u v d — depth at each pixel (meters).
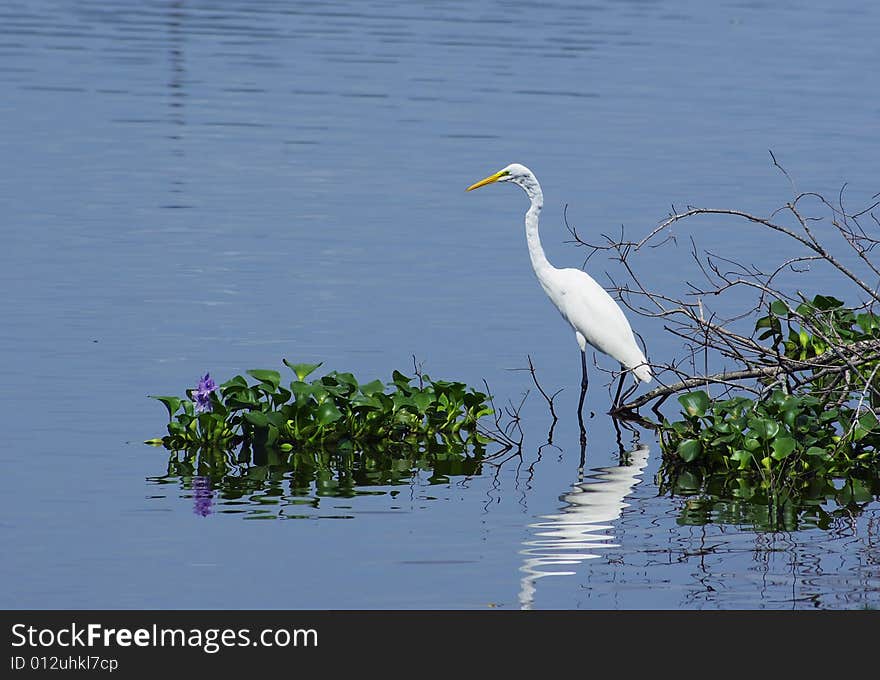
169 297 18.78
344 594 10.36
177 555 10.98
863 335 15.65
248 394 14.22
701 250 21.77
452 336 17.80
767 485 13.43
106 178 24.98
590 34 42.12
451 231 22.64
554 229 22.75
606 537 11.74
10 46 37.53
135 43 38.91
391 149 27.92
